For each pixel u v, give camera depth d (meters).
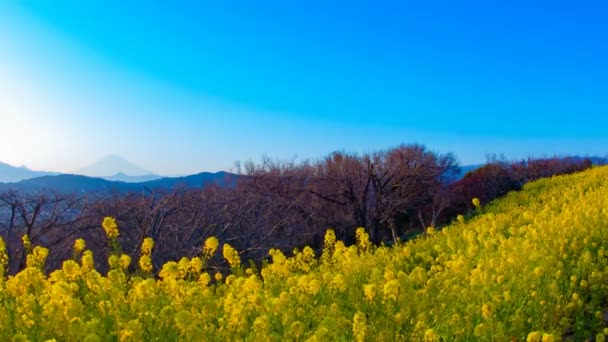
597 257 8.95
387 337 4.93
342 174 40.56
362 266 9.62
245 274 10.09
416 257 12.31
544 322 6.06
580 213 12.50
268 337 4.78
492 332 5.30
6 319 5.01
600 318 6.38
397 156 43.41
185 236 21.55
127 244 19.69
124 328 4.82
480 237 11.80
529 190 30.89
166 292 6.28
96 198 20.91
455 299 6.20
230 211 24.98
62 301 5.10
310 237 32.34
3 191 17.61
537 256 8.07
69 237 17.89
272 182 37.66
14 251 17.52
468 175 42.78
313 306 6.13
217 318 5.67
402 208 40.00
